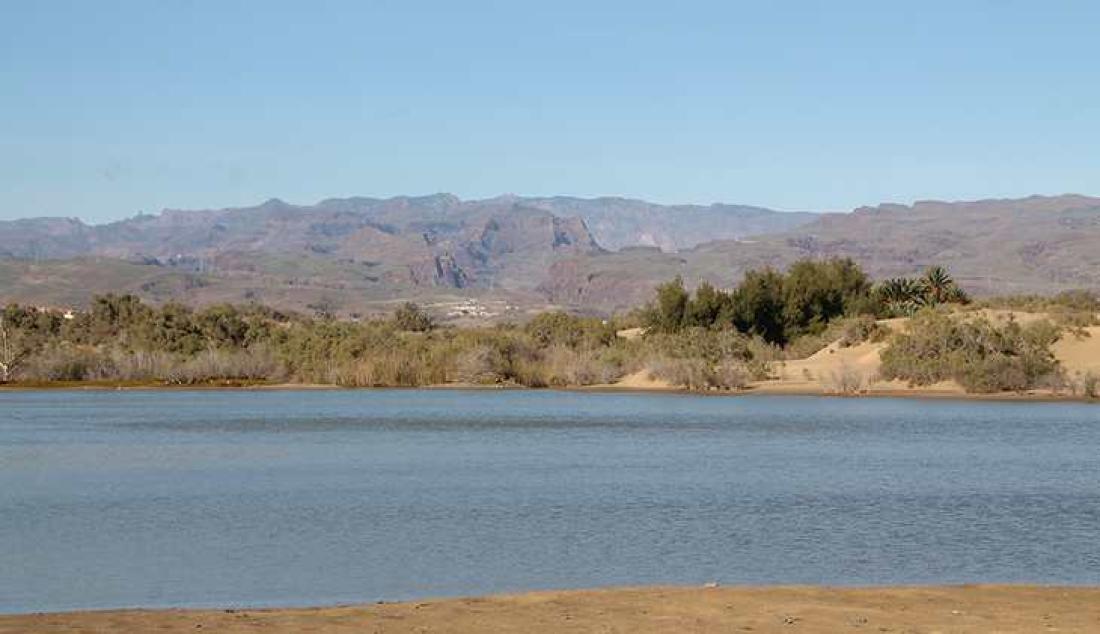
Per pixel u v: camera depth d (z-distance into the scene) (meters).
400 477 50.34
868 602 22.39
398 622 20.62
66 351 147.88
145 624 20.50
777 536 33.81
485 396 117.69
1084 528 35.25
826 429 75.44
